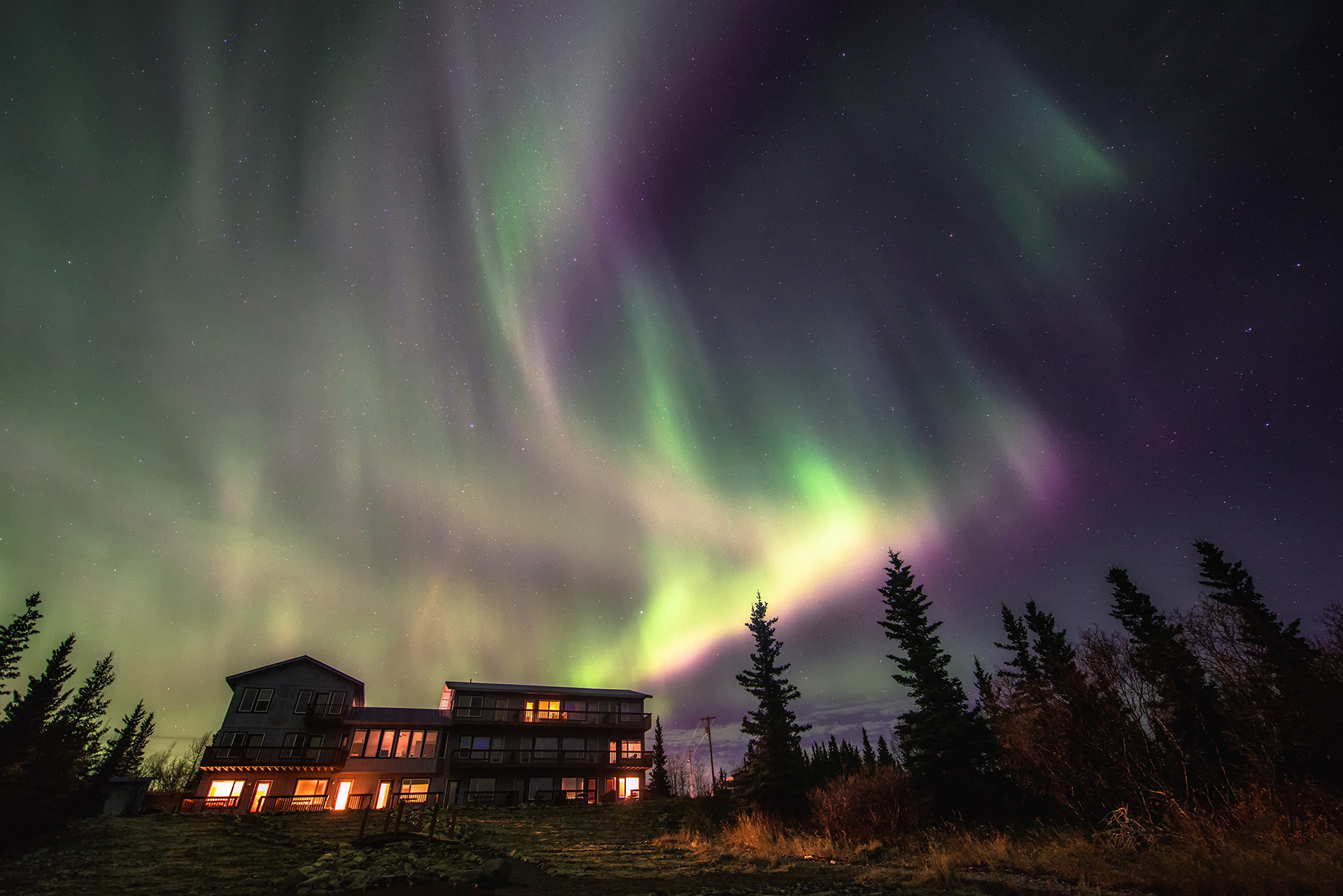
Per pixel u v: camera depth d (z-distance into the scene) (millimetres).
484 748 44594
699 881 12500
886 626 29672
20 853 17016
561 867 14602
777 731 33000
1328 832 9938
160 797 36219
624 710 49969
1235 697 14336
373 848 16562
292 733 40688
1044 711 19875
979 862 13812
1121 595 28984
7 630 26672
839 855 17078
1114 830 13828
